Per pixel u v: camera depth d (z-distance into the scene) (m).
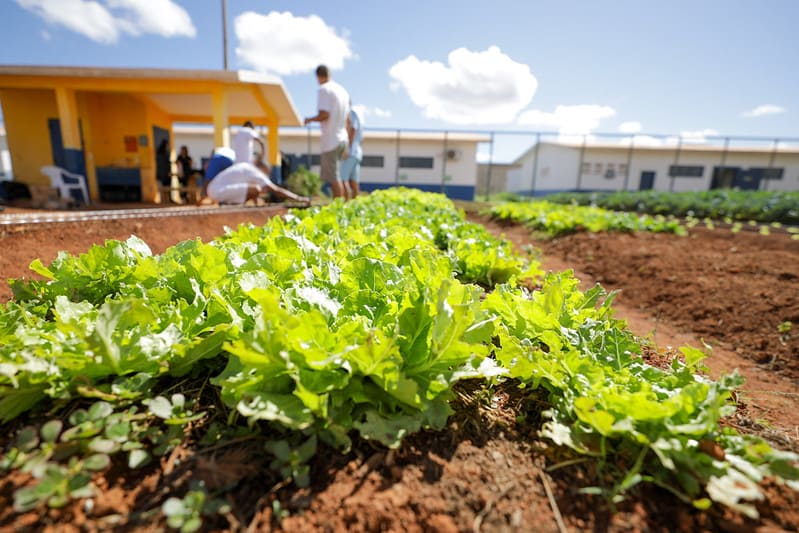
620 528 0.98
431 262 1.62
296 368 1.12
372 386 1.26
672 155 28.31
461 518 0.98
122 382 1.20
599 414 1.10
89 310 1.48
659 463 1.13
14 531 0.85
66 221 3.55
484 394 1.49
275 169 14.15
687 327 3.41
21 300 1.75
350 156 8.59
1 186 10.45
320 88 6.75
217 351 1.34
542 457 1.20
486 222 11.82
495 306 1.84
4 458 1.01
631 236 7.37
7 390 1.12
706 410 1.13
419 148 26.02
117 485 0.98
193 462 1.07
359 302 1.54
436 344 1.25
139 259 1.66
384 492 1.03
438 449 1.21
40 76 9.34
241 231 2.58
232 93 10.82
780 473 1.05
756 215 14.07
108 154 12.24
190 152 25.41
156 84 9.44
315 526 0.93
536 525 0.98
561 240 7.55
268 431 1.18
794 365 2.56
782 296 3.54
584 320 1.85
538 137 19.73
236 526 0.91
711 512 1.03
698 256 5.39
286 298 1.42
